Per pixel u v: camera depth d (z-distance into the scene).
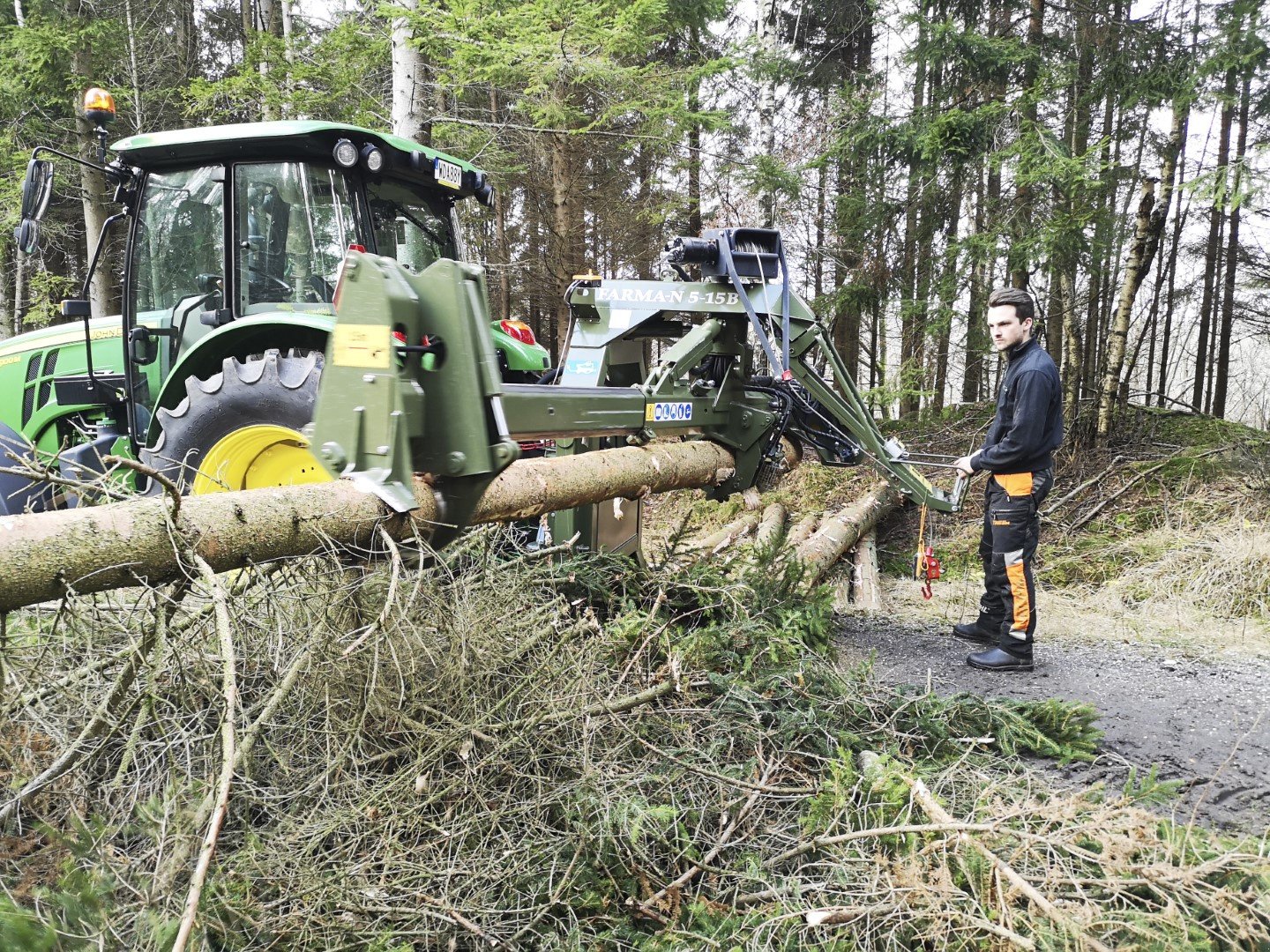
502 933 1.90
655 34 9.87
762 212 10.32
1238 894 1.75
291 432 3.58
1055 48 9.16
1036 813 2.02
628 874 2.12
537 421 2.84
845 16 12.88
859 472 9.02
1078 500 7.71
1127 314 8.27
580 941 1.91
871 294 10.02
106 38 11.71
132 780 2.10
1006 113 8.34
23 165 11.89
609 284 4.02
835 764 2.34
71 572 1.71
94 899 1.46
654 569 4.04
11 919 1.34
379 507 2.17
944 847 1.91
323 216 4.28
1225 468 7.47
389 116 9.16
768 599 3.90
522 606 2.91
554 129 8.79
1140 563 6.26
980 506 8.04
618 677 2.91
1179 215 10.36
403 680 2.34
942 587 6.35
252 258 4.40
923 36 9.02
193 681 2.19
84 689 2.16
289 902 1.88
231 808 2.08
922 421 10.65
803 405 4.21
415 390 2.25
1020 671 4.22
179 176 4.46
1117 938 1.79
